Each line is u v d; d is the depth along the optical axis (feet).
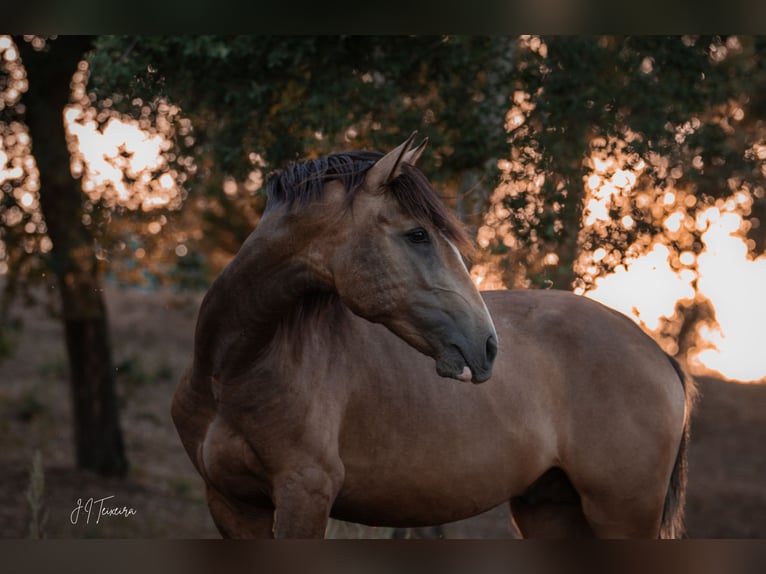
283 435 16.26
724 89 28.96
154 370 78.38
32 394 67.72
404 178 15.24
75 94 39.68
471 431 17.97
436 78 28.19
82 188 41.47
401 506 18.02
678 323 77.00
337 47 26.53
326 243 15.44
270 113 27.99
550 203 26.63
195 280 57.72
